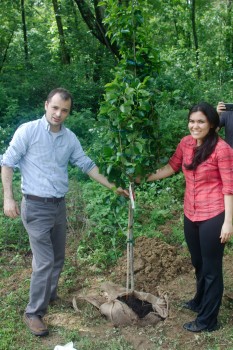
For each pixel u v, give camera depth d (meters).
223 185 3.34
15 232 5.44
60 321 3.82
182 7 17.69
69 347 3.34
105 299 4.05
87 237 5.27
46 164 3.61
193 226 3.55
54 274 4.03
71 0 14.67
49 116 3.52
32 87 11.95
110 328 3.70
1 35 14.23
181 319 3.83
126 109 3.30
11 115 9.98
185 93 8.91
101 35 13.10
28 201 3.62
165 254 4.82
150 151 3.73
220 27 18.75
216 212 3.38
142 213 5.96
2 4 14.23
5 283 4.46
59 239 3.91
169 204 6.31
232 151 3.35
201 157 3.37
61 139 3.65
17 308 3.99
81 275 4.61
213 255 3.44
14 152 3.55
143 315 3.84
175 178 6.84
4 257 4.98
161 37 16.77
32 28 17.02
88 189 6.50
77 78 12.90
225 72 16.11
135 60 3.67
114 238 4.98
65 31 15.17
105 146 3.57
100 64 13.54
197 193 3.47
